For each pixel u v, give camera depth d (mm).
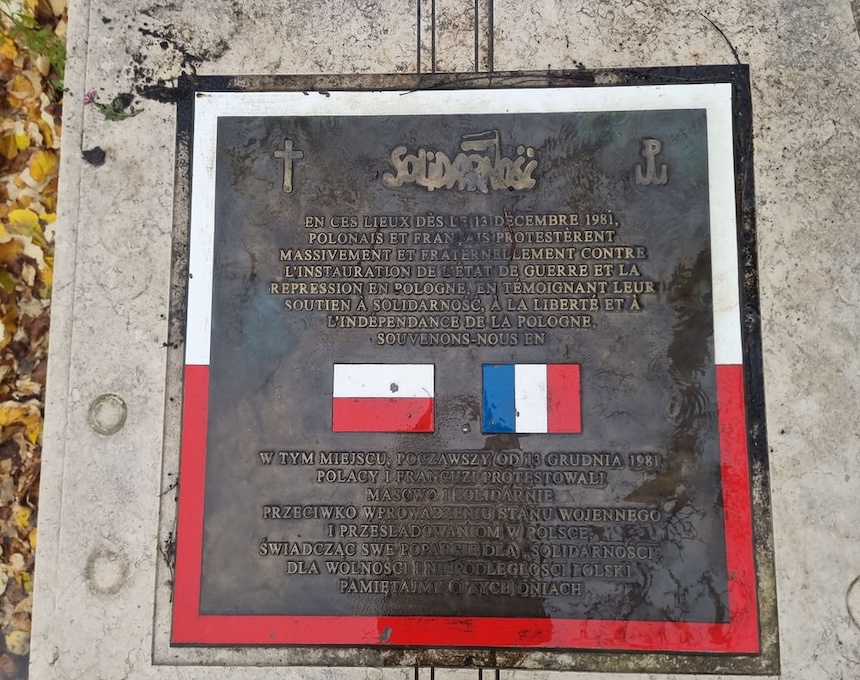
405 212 2010
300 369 1966
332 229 2012
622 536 1880
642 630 1852
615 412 1918
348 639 1884
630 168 2004
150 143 2070
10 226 2342
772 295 1958
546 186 2004
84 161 2070
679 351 1935
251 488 1933
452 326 1963
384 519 1909
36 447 2273
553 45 2064
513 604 1872
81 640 1909
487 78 2057
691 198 1990
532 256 1978
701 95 2031
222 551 1920
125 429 1978
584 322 1948
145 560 1933
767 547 1873
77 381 2002
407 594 1890
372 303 1979
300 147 2047
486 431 1924
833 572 1861
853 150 2012
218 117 2068
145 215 2045
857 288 1961
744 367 1933
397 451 1928
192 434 1959
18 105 2381
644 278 1962
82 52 2104
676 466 1897
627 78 2045
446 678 1861
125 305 2020
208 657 1895
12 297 2330
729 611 1852
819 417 1915
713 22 2061
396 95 2059
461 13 2086
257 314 1990
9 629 2189
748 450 1903
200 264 2018
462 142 2031
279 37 2096
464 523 1900
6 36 2367
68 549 1944
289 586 1902
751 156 2006
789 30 2055
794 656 1834
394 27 2090
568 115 2029
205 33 2104
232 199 2035
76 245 2047
